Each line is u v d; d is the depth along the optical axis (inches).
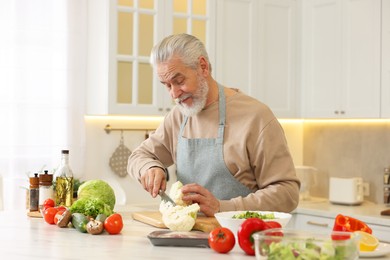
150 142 126.7
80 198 116.3
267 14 203.5
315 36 204.7
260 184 114.0
